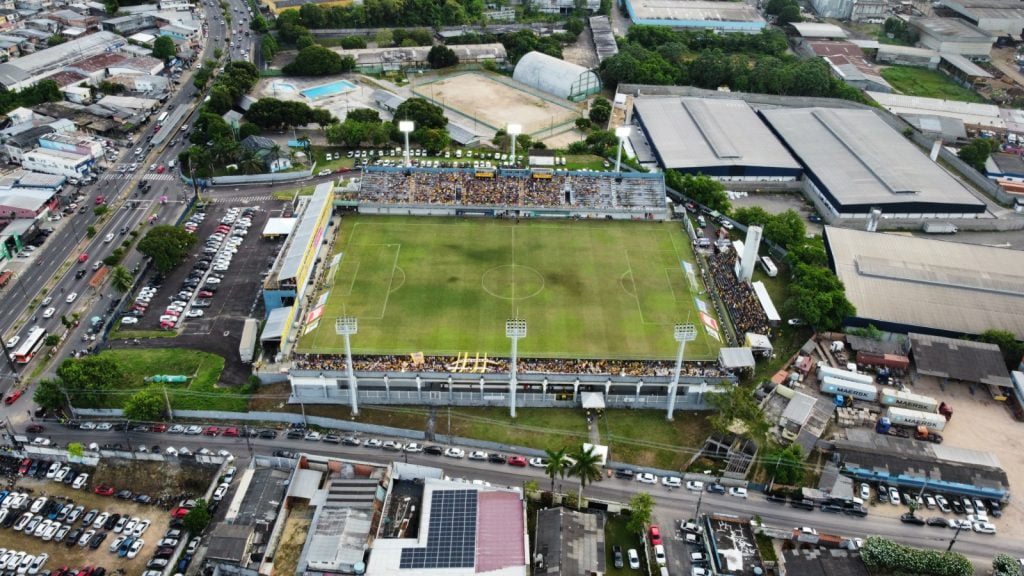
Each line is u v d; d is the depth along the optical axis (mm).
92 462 195500
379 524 171250
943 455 196875
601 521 175625
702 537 175750
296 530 171375
